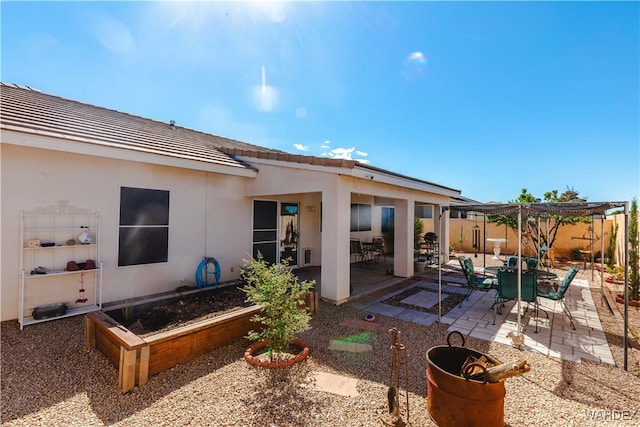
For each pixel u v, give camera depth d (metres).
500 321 6.38
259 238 9.90
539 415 3.26
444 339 5.40
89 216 6.32
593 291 9.09
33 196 5.61
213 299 6.89
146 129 8.81
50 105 7.43
